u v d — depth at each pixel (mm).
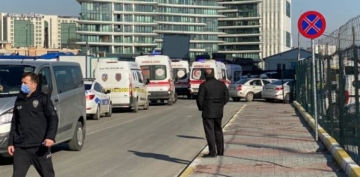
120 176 10547
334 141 12969
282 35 128125
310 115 21438
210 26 118375
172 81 35312
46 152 7414
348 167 9500
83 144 14820
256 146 14031
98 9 98125
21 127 7312
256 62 97125
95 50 98000
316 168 10539
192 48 115875
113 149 14305
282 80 36500
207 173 10312
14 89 11477
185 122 22281
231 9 130750
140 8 101562
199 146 14844
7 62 12094
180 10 114562
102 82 27375
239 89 38906
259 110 28828
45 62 12406
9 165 11719
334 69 13734
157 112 28375
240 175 10031
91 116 23688
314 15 14602
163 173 10867
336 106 13180
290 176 9797
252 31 129250
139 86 29047
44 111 7352
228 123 21016
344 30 11805
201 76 41031
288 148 13539
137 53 98188
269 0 128250
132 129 19484
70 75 13578
